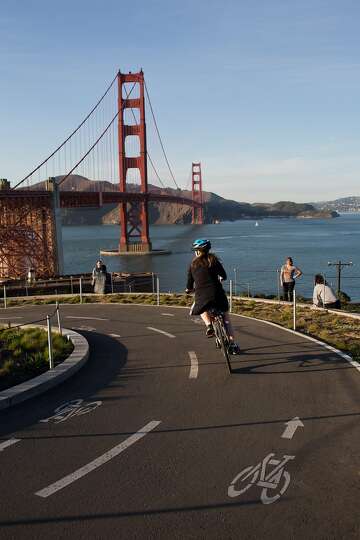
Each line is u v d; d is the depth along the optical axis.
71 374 8.44
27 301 21.95
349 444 5.23
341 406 6.40
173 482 4.48
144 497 4.23
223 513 3.96
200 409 6.45
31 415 6.43
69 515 3.98
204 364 8.88
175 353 9.88
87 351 9.77
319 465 4.76
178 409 6.48
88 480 4.56
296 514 3.93
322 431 5.59
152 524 3.83
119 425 5.97
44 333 12.16
